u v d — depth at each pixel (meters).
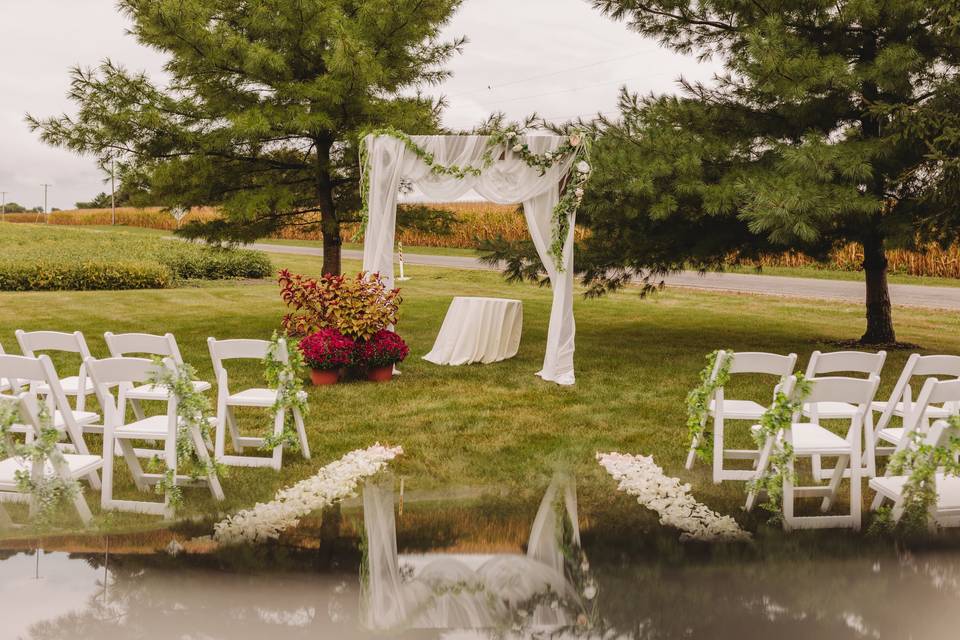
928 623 3.33
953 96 8.84
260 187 11.64
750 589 3.67
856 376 9.00
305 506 4.76
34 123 10.36
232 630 3.27
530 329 13.14
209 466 4.81
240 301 17.17
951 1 8.44
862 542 4.25
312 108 10.96
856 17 9.23
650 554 4.10
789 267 27.61
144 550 4.12
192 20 10.31
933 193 8.38
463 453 5.88
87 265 20.95
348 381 8.41
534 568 3.92
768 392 7.99
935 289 20.73
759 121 10.21
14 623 3.29
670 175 9.21
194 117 11.03
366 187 8.70
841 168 8.21
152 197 11.53
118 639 3.16
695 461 5.77
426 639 3.22
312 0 10.58
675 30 11.14
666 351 10.78
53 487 4.30
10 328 12.62
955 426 3.89
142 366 4.61
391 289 8.70
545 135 8.39
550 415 7.03
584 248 11.29
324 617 3.39
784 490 4.56
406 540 4.28
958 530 4.39
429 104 11.84
